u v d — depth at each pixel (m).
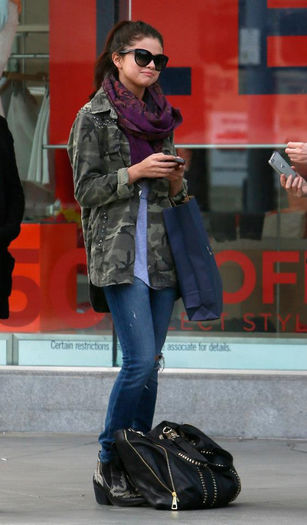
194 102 18.75
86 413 18.64
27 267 19.14
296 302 18.64
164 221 12.52
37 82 19.06
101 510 12.40
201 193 18.77
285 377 18.25
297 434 18.23
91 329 19.03
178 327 18.80
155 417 18.44
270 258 18.67
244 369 18.70
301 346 18.64
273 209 18.66
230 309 18.75
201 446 12.51
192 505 12.25
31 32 19.06
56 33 18.98
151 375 12.84
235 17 18.66
